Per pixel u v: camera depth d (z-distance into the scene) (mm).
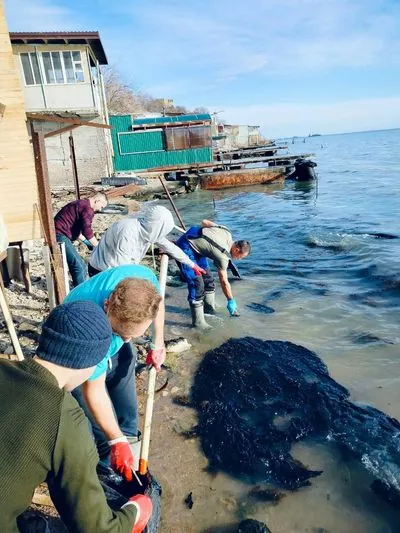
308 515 2779
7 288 6203
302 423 3572
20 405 1301
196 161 24656
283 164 25938
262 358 4488
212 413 3686
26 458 1274
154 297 2008
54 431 1312
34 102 19656
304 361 4449
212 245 5148
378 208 14266
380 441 3344
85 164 21594
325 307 6020
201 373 4289
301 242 10125
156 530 2332
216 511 2789
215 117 45438
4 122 4496
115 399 2977
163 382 4137
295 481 3041
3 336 4664
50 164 21312
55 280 4801
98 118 21234
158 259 8570
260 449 3314
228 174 22578
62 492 1384
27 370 1367
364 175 26625
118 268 2527
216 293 6734
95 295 2396
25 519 1646
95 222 12688
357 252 8828
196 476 3072
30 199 4703
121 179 20234
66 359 1418
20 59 19109
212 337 5121
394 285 6660
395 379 4160
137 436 3197
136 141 23906
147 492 2338
